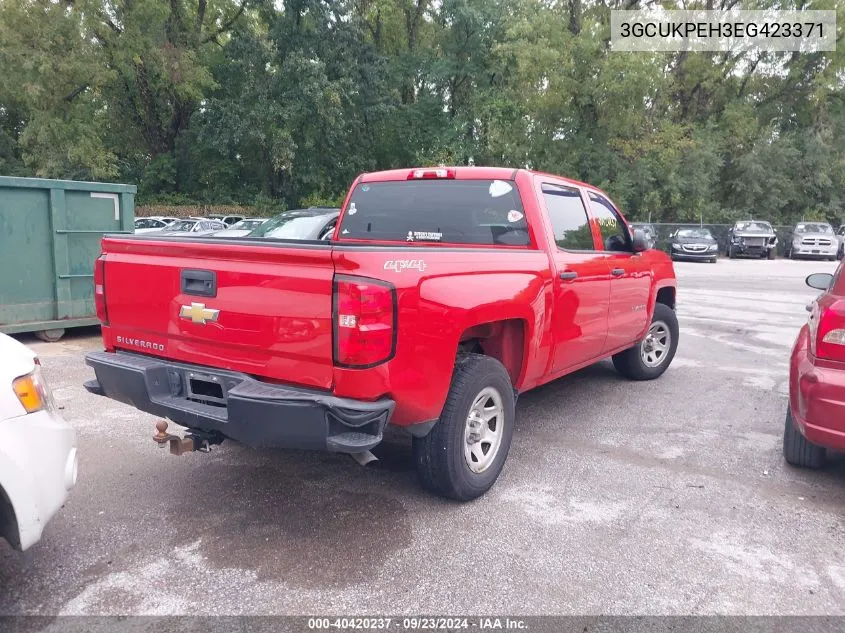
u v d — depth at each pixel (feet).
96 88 96.22
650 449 15.83
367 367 9.95
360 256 9.92
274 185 115.96
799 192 119.14
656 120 110.11
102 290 12.88
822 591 9.96
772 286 53.93
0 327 25.58
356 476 14.03
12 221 25.61
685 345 29.04
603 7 110.01
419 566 10.49
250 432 10.40
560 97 101.91
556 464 14.80
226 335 11.03
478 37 107.04
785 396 20.72
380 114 107.86
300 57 97.96
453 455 12.00
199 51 104.32
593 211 17.74
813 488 13.66
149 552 10.84
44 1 86.48
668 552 11.02
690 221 111.34
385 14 116.78
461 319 11.50
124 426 16.84
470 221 15.44
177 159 112.57
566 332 15.40
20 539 8.57
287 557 10.73
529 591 9.86
